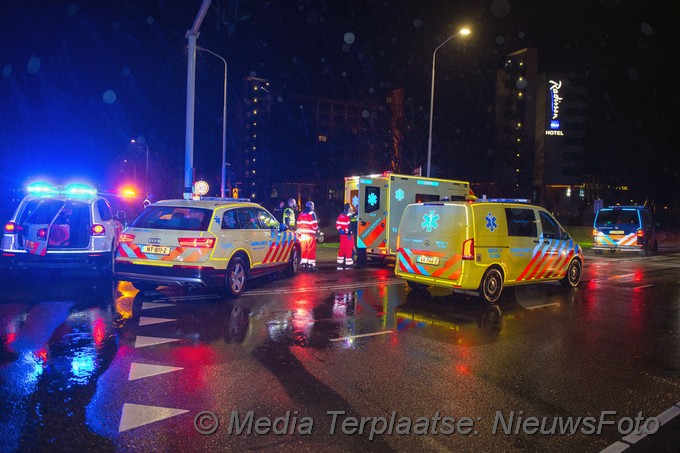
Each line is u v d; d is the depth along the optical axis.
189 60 13.59
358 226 13.50
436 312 8.23
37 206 9.72
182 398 4.45
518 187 50.31
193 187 13.85
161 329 6.64
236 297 8.86
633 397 4.76
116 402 4.32
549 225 10.48
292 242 11.28
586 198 75.38
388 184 13.60
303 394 4.62
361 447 3.69
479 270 8.81
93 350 5.70
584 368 5.57
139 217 8.78
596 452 3.72
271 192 66.69
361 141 44.22
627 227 19.53
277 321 7.26
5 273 10.62
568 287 11.06
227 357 5.59
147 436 3.75
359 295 9.46
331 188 69.31
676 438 3.95
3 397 4.36
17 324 6.68
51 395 4.43
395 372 5.27
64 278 10.27
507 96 79.94
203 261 8.19
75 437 3.71
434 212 9.24
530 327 7.41
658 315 8.43
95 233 9.70
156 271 8.20
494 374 5.30
